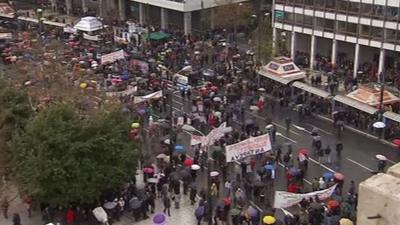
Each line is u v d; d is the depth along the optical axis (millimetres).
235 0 103812
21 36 92250
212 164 50469
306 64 85562
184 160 50656
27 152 41969
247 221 40750
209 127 58750
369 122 60000
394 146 56094
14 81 62906
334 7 80562
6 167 45469
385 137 57844
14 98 50156
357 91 62094
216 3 102438
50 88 62188
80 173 41156
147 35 93375
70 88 62438
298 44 89062
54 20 111875
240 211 41062
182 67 78625
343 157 54125
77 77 67750
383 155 53844
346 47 85750
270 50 79625
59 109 43562
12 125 48094
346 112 62062
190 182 46875
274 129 57312
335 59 82938
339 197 42844
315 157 53844
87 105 55938
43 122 42406
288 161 50812
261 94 69125
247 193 45438
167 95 67125
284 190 47188
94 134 42812
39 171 40562
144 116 61156
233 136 53750
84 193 41312
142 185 46719
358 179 49531
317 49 88812
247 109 65688
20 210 45281
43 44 84812
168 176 47219
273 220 38375
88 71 71625
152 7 110812
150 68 75750
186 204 45375
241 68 78125
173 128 58344
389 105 59844
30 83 62781
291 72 70375
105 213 41312
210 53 86625
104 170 42250
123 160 43250
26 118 49000
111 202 43219
